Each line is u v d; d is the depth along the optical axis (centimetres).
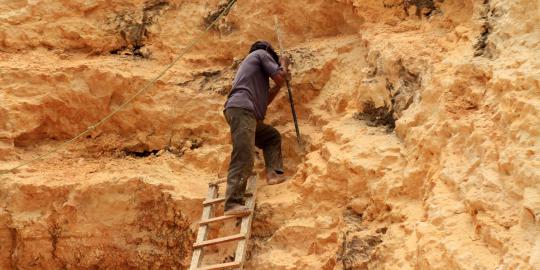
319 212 563
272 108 676
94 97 714
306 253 552
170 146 693
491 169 441
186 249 614
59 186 643
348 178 550
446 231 437
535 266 358
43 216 641
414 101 562
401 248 475
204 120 691
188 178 654
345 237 526
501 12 529
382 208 522
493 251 405
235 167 576
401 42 609
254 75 605
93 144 713
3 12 772
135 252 629
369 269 495
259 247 574
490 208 421
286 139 654
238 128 581
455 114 503
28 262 642
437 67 548
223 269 552
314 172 582
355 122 603
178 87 712
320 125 649
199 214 617
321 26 717
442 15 626
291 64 690
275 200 594
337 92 649
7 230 645
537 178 399
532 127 423
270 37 730
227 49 738
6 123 690
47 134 719
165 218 626
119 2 782
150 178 640
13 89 707
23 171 668
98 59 756
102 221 636
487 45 525
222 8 755
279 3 727
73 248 637
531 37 485
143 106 706
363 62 656
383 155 541
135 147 704
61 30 771
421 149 514
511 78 459
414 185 509
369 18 668
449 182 469
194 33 756
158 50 757
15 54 756
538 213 385
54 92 712
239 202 575
